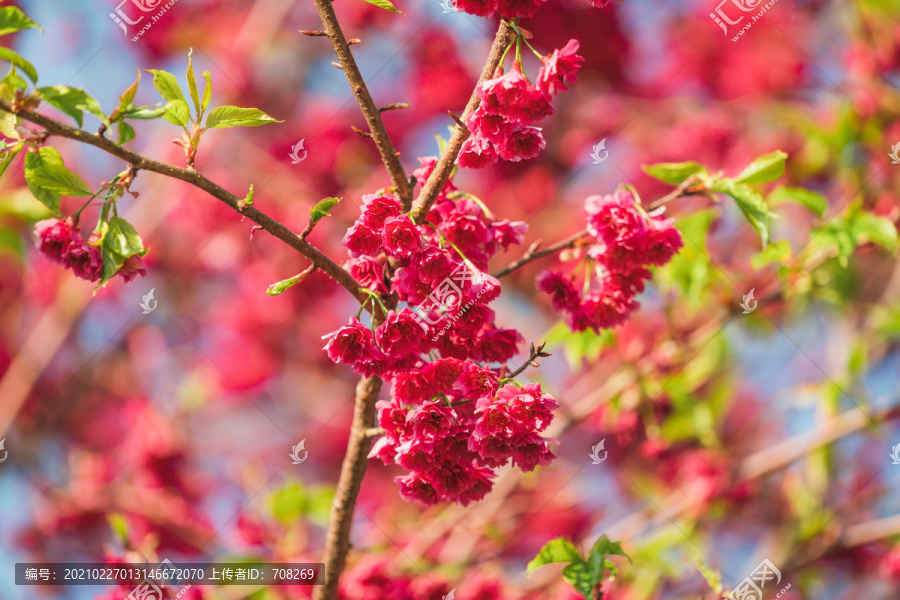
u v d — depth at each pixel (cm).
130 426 509
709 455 464
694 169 275
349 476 226
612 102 555
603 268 248
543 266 541
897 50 479
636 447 491
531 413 189
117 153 178
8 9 166
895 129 459
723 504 450
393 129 530
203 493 492
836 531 451
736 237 448
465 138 205
